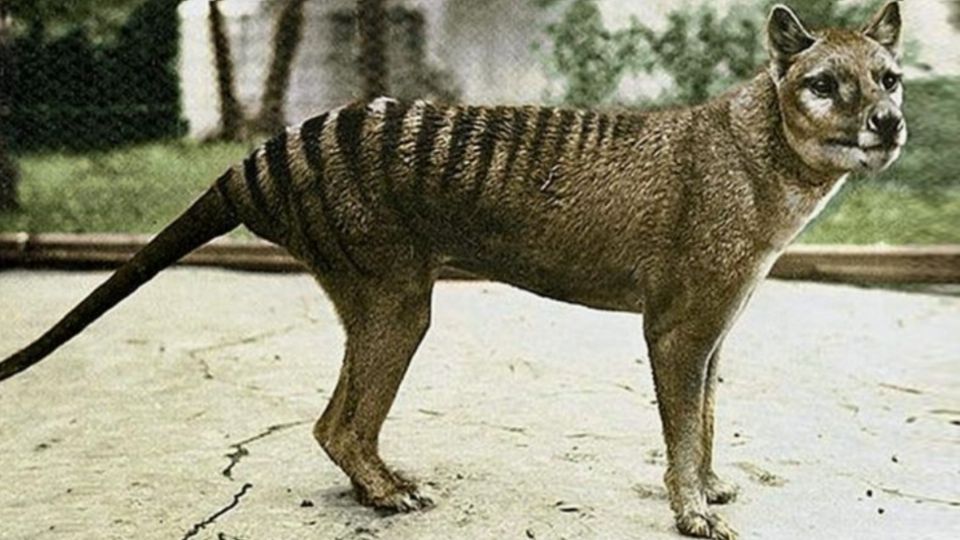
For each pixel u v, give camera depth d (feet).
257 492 15.10
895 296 25.18
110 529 14.01
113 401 18.76
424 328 14.25
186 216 14.30
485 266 14.12
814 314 23.71
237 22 38.60
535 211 13.60
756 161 13.14
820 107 12.67
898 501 14.79
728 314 13.37
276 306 24.54
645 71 35.47
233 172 14.28
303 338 22.22
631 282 13.64
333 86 38.14
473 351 21.35
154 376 20.04
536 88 36.40
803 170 13.04
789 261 26.30
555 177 13.56
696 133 13.38
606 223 13.46
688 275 13.25
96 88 38.40
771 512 14.43
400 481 14.65
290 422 17.74
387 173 13.80
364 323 14.15
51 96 38.24
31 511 14.53
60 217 32.65
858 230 29.81
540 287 14.06
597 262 13.62
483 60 36.50
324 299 25.09
